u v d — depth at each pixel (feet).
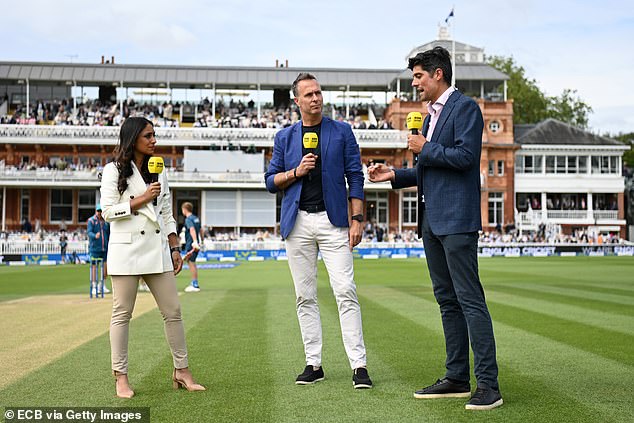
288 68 185.47
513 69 251.19
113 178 17.92
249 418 14.94
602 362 21.22
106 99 188.55
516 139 190.19
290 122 180.45
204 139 166.61
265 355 22.91
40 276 77.41
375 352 23.31
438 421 14.62
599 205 189.37
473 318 16.19
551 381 18.45
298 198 19.02
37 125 163.02
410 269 86.07
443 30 206.90
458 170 16.80
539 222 177.37
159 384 18.58
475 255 16.76
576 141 185.88
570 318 32.50
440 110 17.53
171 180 157.48
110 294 50.37
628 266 90.27
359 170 19.44
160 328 29.68
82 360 22.11
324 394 17.19
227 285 59.52
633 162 256.93
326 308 37.78
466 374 17.07
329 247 18.89
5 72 173.78
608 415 14.93
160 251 17.92
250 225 161.79
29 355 23.07
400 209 168.45
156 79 179.11
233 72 182.91
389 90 192.54
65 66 178.09
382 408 15.75
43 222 163.43
